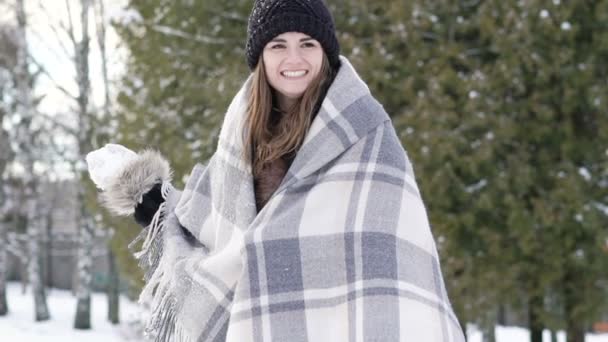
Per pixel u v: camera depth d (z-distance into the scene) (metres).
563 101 7.52
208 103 8.75
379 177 1.75
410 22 7.64
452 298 7.90
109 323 19.72
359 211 1.73
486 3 7.57
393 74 7.90
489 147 7.26
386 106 8.01
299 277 1.72
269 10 1.89
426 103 7.33
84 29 16.92
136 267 9.62
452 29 7.84
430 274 1.73
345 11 8.30
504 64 7.29
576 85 7.36
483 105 7.36
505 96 7.64
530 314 8.73
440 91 7.39
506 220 7.67
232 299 1.84
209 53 8.92
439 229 7.52
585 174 7.78
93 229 18.81
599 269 7.74
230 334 1.73
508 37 7.20
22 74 19.02
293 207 1.77
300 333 1.70
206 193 2.12
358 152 1.79
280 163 1.93
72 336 17.33
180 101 9.08
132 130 9.45
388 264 1.67
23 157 19.97
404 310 1.63
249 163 1.92
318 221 1.75
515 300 8.16
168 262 2.01
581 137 7.89
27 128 19.83
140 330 13.06
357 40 7.99
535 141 7.70
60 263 31.28
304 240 1.74
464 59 7.73
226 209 1.93
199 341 1.86
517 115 7.59
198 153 8.49
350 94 1.84
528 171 7.41
